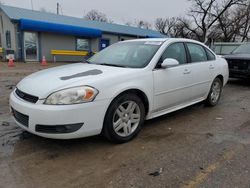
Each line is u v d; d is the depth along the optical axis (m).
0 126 4.12
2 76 9.90
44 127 3.08
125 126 3.62
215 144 3.65
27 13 19.80
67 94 3.05
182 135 3.98
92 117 3.18
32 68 13.55
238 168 2.96
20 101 3.29
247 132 4.16
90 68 3.90
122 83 3.48
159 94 4.09
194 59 5.00
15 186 2.57
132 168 2.95
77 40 21.05
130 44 4.77
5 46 19.39
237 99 6.73
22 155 3.21
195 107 5.73
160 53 4.20
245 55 9.05
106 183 2.65
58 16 22.55
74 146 3.49
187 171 2.88
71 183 2.64
